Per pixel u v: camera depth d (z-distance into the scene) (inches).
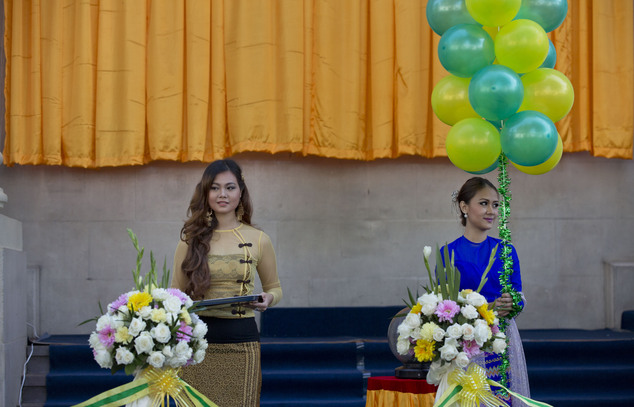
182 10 280.4
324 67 282.4
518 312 159.0
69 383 241.4
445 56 161.0
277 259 292.2
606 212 299.9
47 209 288.5
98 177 289.3
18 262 241.9
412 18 282.5
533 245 297.6
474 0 156.4
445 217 296.0
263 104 278.7
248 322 158.7
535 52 156.9
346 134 282.2
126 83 278.5
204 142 278.8
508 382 161.5
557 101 162.6
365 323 282.5
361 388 240.7
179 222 289.3
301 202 293.6
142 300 133.0
